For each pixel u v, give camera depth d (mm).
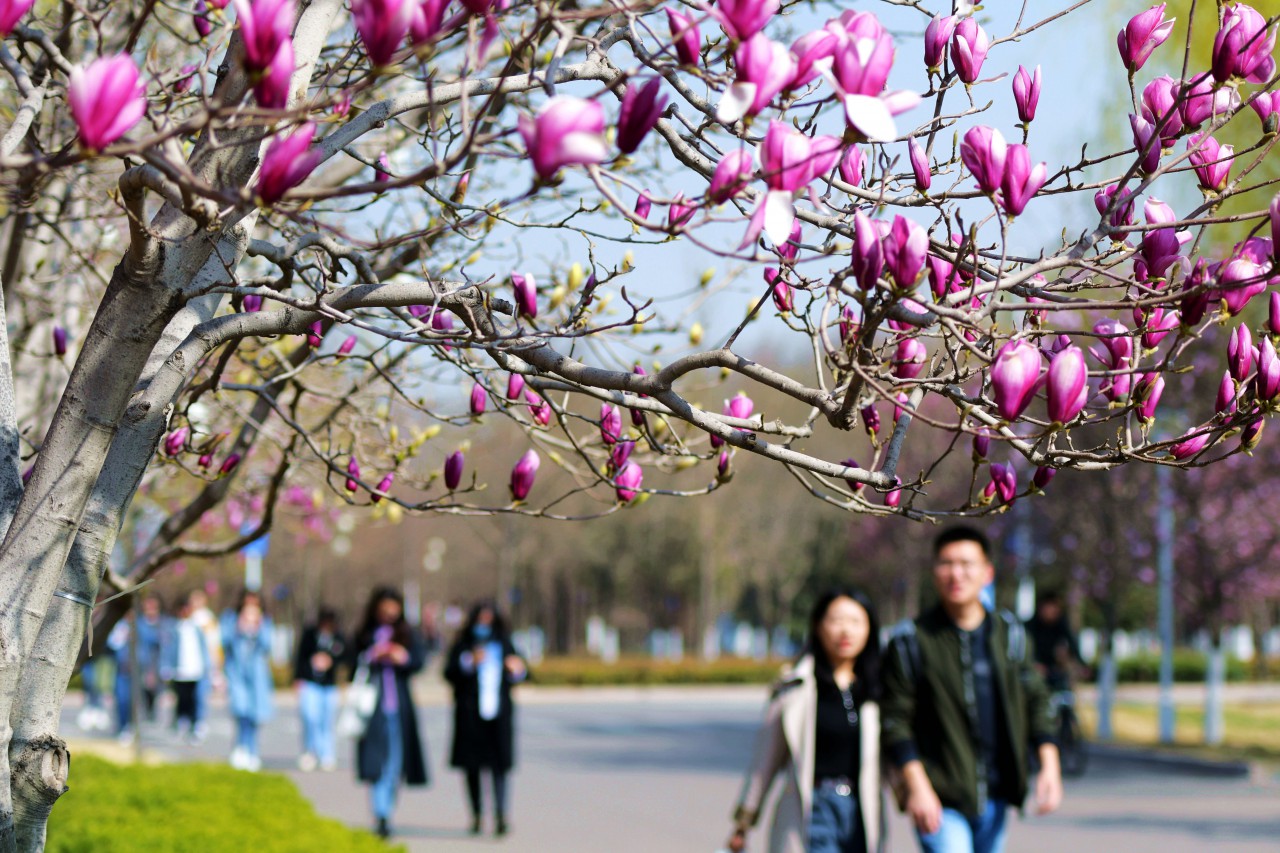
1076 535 27359
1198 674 48344
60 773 3287
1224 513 25500
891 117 2641
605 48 3582
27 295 6176
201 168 3172
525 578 73562
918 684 6918
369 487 4523
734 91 2615
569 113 2221
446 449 7008
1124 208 3602
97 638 5367
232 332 3477
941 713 6836
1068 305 2959
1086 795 18391
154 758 19000
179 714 26266
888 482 3422
